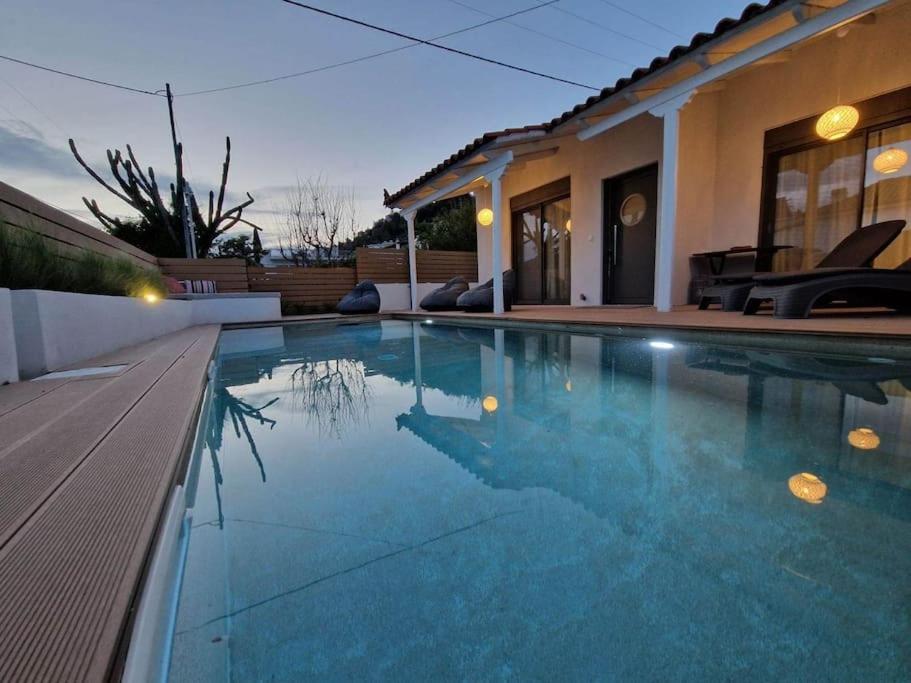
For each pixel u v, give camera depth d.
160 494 0.90
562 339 4.48
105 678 0.47
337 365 3.71
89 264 3.74
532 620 0.79
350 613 0.81
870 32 4.14
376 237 22.48
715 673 0.67
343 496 1.29
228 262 8.98
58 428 1.36
